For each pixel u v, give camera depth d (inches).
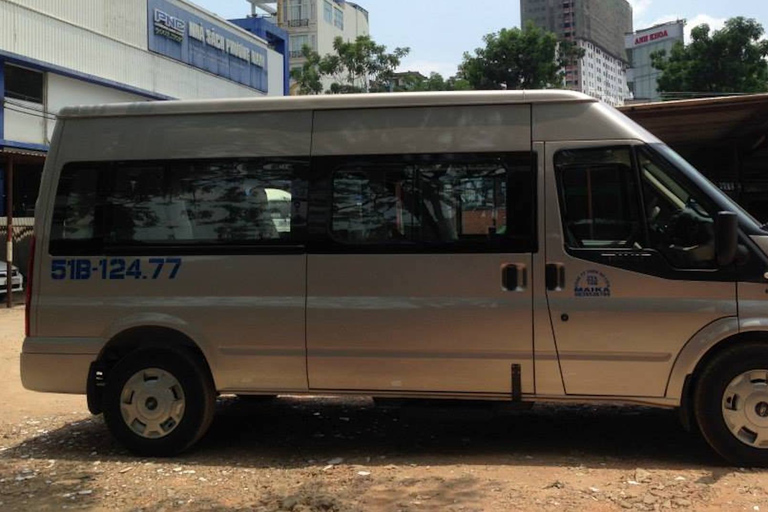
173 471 185.2
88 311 197.3
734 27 1120.2
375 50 1780.3
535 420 233.3
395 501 158.6
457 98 187.2
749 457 174.1
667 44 2672.2
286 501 159.3
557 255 179.3
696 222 176.1
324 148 191.2
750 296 172.4
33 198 789.9
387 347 186.2
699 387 176.2
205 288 193.6
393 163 187.8
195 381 195.6
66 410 259.0
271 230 192.2
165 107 200.1
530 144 182.9
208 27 1104.8
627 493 160.2
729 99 380.2
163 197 197.6
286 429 227.3
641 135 181.3
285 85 1565.0
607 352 177.6
